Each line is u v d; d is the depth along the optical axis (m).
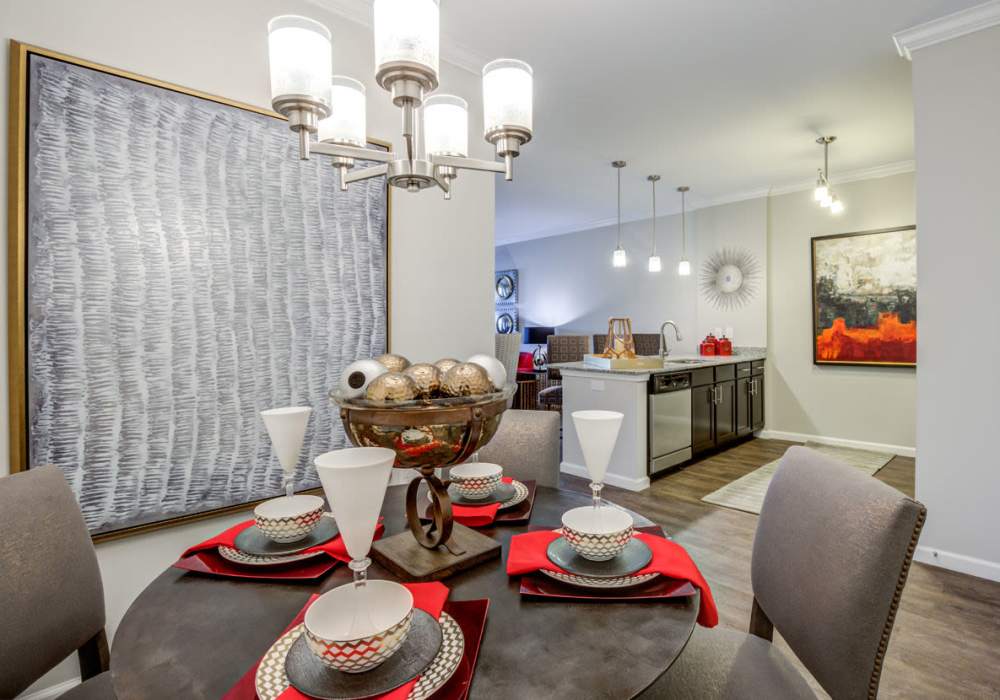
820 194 3.96
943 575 2.29
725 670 1.00
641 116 3.44
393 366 1.11
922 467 2.41
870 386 4.66
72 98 1.45
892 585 0.80
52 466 1.06
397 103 1.02
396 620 0.67
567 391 3.97
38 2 1.41
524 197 5.57
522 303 7.91
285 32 1.00
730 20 2.35
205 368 1.68
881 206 4.55
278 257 1.84
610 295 6.80
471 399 0.89
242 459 1.76
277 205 1.83
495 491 1.37
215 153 1.70
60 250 1.44
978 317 2.24
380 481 0.64
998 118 2.18
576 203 5.82
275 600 0.86
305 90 1.00
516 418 1.78
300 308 1.89
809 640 0.91
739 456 4.49
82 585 1.01
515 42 2.51
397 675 0.62
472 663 0.66
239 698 0.61
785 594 1.00
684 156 4.24
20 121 1.37
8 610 0.88
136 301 1.55
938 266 2.34
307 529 1.04
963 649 1.78
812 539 0.97
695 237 5.82
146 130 1.57
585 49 2.58
